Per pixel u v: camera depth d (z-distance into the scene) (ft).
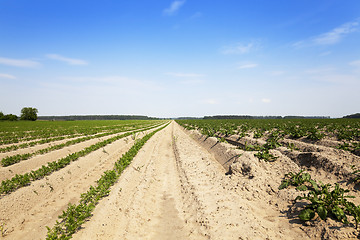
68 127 138.00
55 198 26.25
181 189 29.43
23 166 36.76
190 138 90.27
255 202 22.75
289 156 31.58
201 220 19.60
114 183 29.17
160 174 36.99
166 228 19.60
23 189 25.55
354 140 47.11
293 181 23.56
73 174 34.68
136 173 34.42
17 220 20.57
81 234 17.29
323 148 35.99
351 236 14.61
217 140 55.83
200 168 37.91
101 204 22.47
